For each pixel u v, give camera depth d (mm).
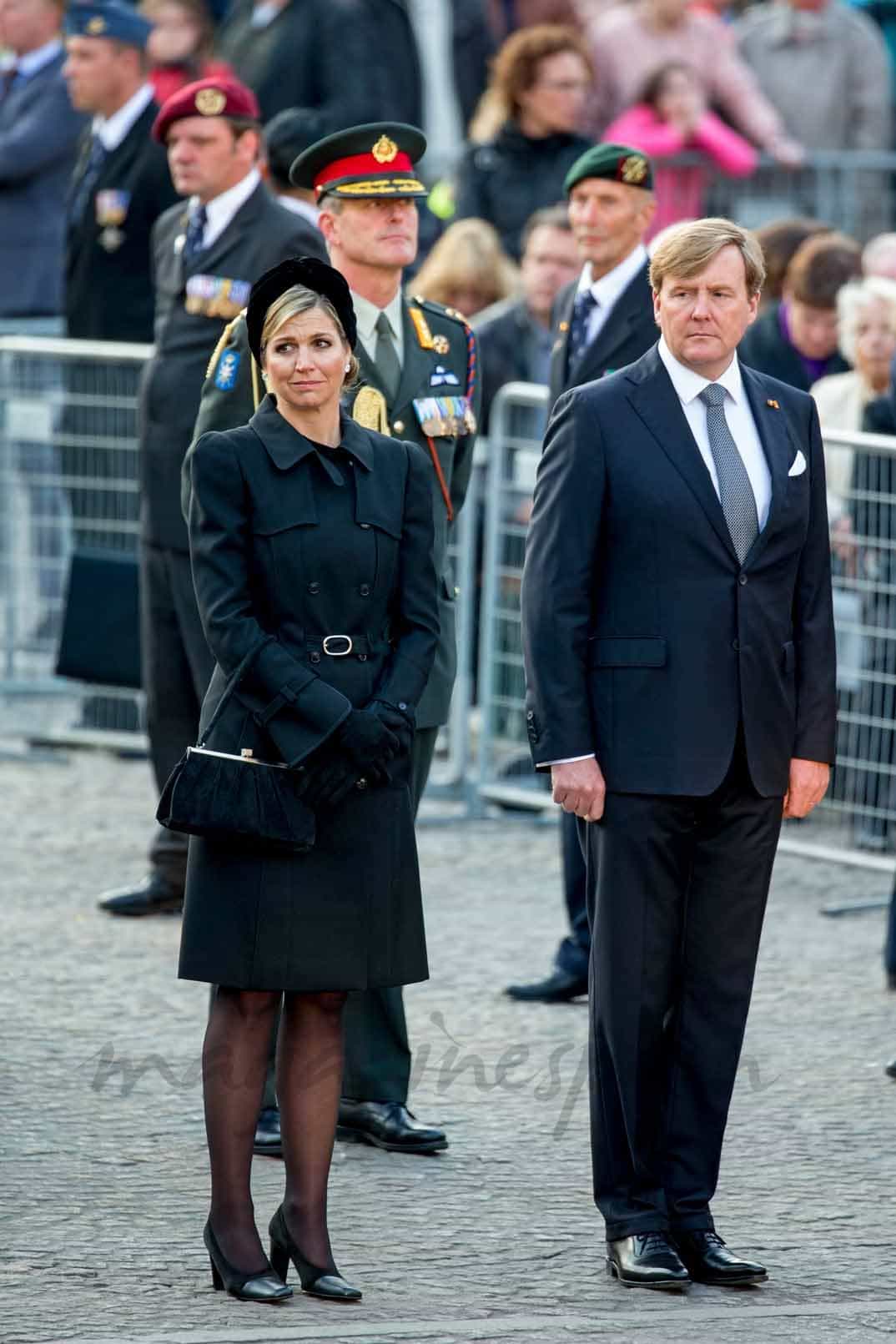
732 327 14133
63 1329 12992
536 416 26250
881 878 24641
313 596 13773
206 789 13469
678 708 14141
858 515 24266
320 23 31797
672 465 14211
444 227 35438
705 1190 14516
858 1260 14602
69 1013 19203
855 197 36656
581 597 14297
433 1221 15172
